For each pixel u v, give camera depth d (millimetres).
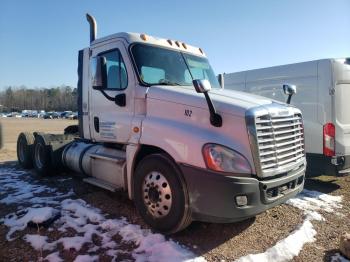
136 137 5051
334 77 7605
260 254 4180
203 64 6328
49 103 136625
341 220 5633
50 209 5121
